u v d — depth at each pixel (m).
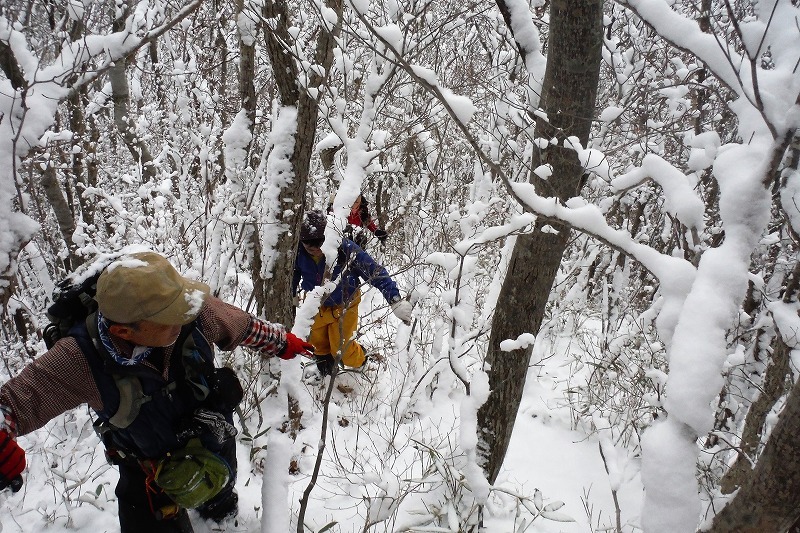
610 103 3.84
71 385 1.47
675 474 1.19
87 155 3.68
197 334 1.71
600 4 1.60
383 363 3.87
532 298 2.05
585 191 3.95
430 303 4.14
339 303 3.14
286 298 2.53
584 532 2.48
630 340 3.73
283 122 2.29
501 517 2.53
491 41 4.33
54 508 2.43
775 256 2.89
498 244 4.31
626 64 3.58
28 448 2.85
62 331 1.55
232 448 2.06
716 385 1.17
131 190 4.16
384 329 4.32
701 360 1.18
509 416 2.30
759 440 2.15
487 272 4.43
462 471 2.34
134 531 1.82
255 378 2.87
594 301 5.32
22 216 1.57
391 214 5.49
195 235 3.26
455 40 4.48
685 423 1.21
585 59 1.68
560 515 2.25
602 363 3.55
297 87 2.27
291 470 2.69
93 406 1.55
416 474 2.78
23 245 1.58
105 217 4.02
